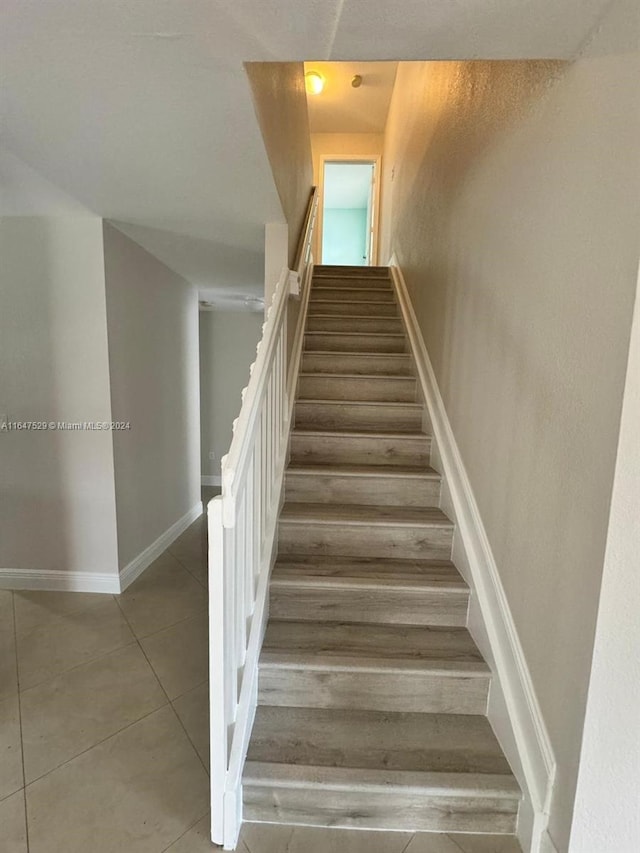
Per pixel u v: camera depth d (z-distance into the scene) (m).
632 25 0.97
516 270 1.56
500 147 1.74
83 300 2.63
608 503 1.05
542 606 1.36
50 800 1.50
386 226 5.70
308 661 1.67
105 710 1.90
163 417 3.60
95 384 2.69
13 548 2.86
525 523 1.47
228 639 1.34
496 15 1.04
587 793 1.16
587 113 1.14
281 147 2.16
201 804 1.50
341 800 1.43
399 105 4.84
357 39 1.15
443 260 2.62
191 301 4.22
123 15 1.05
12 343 2.68
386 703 1.69
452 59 1.22
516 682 1.49
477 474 1.94
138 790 1.54
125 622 2.54
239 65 1.25
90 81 1.32
